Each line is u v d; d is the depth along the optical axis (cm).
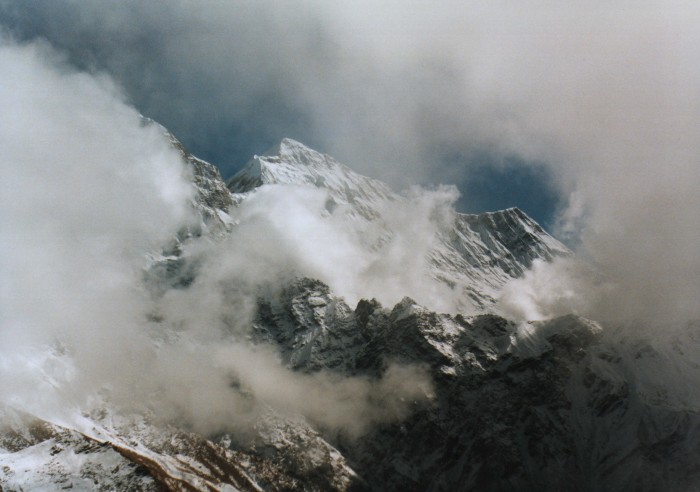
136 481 16875
